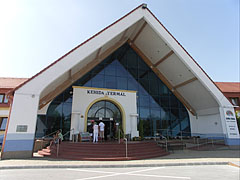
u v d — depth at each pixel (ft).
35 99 35.45
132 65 62.90
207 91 54.08
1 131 48.55
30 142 33.35
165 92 64.54
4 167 24.72
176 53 50.72
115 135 50.62
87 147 35.35
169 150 44.55
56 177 19.94
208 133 59.93
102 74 57.62
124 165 27.04
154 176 20.59
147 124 58.29
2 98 51.83
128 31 55.93
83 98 50.85
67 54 39.99
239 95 64.59
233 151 45.55
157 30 49.93
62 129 49.14
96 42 43.04
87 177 20.06
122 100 54.65
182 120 63.62
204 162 29.35
